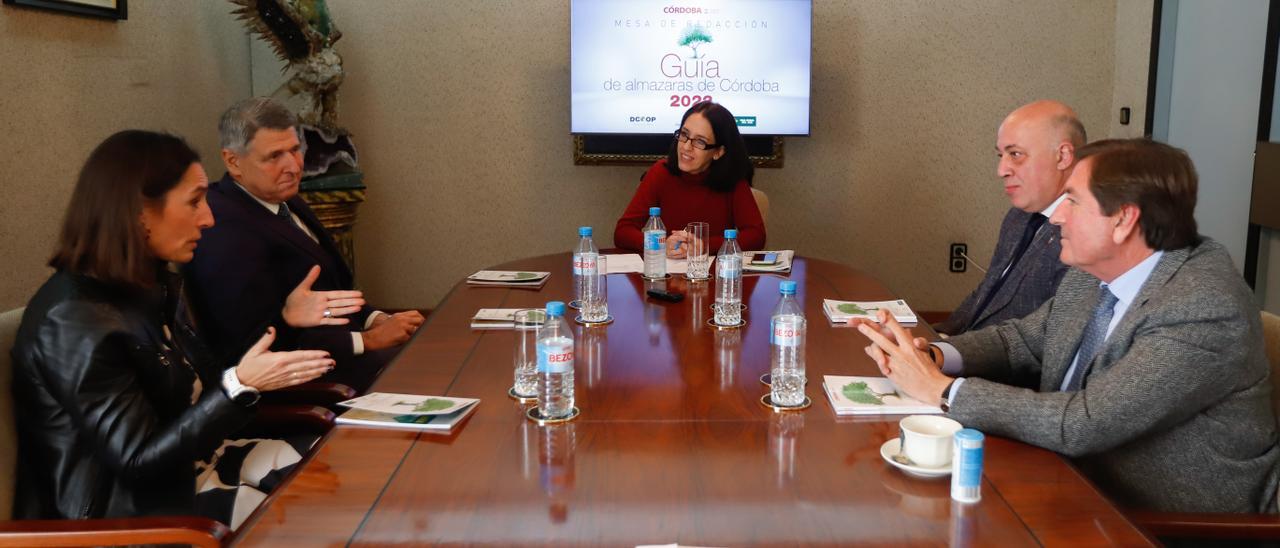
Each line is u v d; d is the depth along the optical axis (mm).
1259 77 3826
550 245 4980
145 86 3625
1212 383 1446
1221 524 1332
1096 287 1748
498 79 4809
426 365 1879
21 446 1622
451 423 1504
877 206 4922
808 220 4945
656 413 1582
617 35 4590
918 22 4758
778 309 1989
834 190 4910
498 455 1396
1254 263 3914
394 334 2518
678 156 3465
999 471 1346
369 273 4980
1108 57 4770
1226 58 4020
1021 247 2498
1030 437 1449
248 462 1921
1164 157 1520
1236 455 1510
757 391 1701
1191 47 4254
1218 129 4094
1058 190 2363
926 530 1153
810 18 4586
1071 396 1459
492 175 4902
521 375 1708
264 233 2506
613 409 1603
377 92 4812
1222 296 1452
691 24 4586
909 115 4836
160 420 1741
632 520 1178
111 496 1627
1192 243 1546
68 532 1320
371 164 4879
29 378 1596
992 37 4762
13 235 2861
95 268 1663
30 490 1618
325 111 4254
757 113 4660
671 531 1147
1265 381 1534
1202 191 4238
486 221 4949
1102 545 1117
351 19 4746
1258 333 1515
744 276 2871
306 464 1359
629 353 1968
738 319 2248
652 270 2848
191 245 1799
